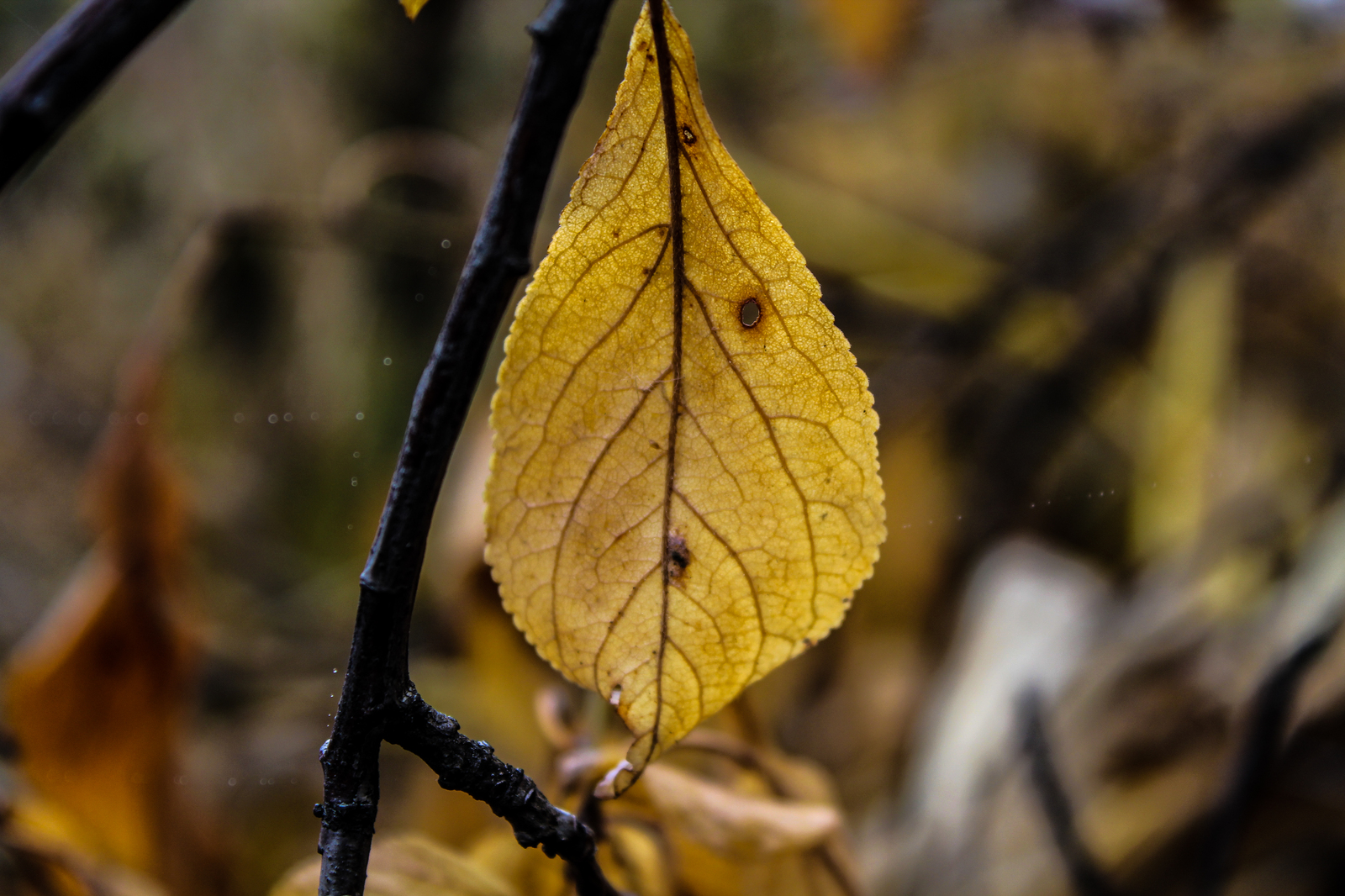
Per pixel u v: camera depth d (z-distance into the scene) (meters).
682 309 0.42
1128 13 1.17
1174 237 1.29
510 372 0.41
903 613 1.26
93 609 0.70
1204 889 0.71
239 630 1.47
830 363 0.42
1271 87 1.29
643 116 0.41
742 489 0.42
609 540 0.42
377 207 1.18
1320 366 1.29
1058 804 0.71
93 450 1.94
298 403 1.66
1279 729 0.70
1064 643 1.03
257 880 1.05
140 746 0.70
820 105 1.52
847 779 1.12
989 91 1.47
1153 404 1.25
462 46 1.64
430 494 0.40
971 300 1.39
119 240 1.81
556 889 0.48
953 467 1.36
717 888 0.48
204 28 1.69
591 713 0.49
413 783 0.96
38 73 0.41
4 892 0.65
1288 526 1.01
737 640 0.42
